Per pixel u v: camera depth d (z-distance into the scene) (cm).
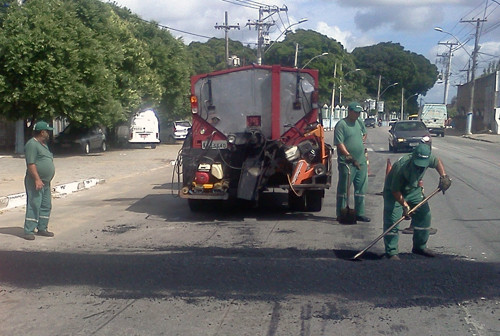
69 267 735
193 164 1086
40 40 2255
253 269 707
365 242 885
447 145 3650
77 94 2336
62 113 2417
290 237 931
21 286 677
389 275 680
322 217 1110
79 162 2358
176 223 1077
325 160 1086
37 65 2272
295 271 699
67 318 582
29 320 579
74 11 2462
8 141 3105
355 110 993
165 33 3975
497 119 5403
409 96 10275
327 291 643
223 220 1099
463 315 578
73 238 941
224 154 1080
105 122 2588
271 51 6078
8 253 802
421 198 753
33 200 920
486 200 1298
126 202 1359
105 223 1084
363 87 8869
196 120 1118
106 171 2020
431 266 713
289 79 1105
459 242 879
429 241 884
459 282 662
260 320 570
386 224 756
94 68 2417
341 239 911
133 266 731
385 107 9625
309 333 538
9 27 2261
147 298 635
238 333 540
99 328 556
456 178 1733
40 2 2352
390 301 614
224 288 657
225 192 1073
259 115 1109
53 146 2848
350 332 539
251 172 1043
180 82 3984
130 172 2009
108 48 2606
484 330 542
